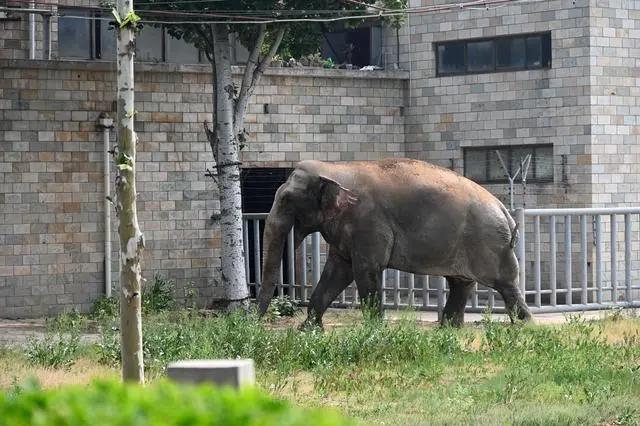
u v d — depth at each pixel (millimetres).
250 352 19938
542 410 15758
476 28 33031
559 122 32000
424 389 17641
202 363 9586
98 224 29359
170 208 30219
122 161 14492
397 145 33938
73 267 29125
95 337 24094
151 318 26109
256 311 23641
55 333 24938
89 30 32344
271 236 24422
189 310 27453
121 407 7051
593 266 31328
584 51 31609
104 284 29391
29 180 28719
